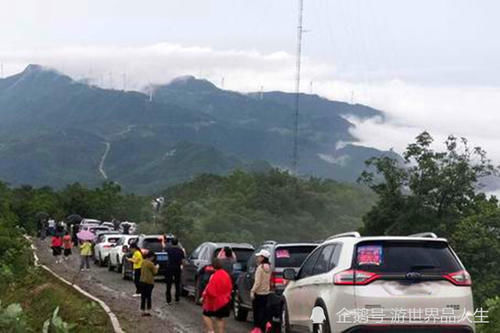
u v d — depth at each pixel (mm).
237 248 26234
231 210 98875
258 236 93562
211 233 88875
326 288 13414
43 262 47781
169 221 85750
